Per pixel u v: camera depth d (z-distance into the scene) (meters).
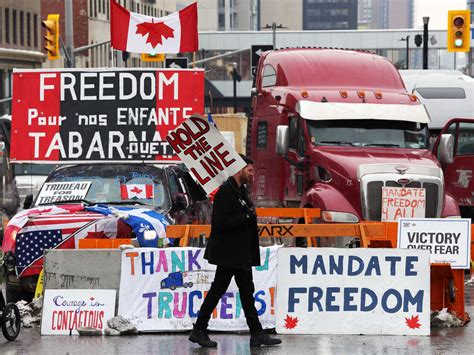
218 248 23.73
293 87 43.22
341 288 25.83
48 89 34.78
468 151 50.09
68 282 26.20
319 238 38.19
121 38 39.12
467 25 71.19
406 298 25.78
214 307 23.98
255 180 46.09
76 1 186.75
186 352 23.36
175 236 27.59
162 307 26.08
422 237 27.22
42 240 29.34
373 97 41.91
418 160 39.56
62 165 34.56
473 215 46.78
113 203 31.84
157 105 34.59
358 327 25.73
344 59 44.31
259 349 23.67
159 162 34.50
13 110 34.81
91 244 27.70
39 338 25.52
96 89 34.69
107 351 23.53
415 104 42.00
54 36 71.88
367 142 40.81
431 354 23.02
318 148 40.28
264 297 26.06
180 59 88.25
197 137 25.69
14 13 149.62
